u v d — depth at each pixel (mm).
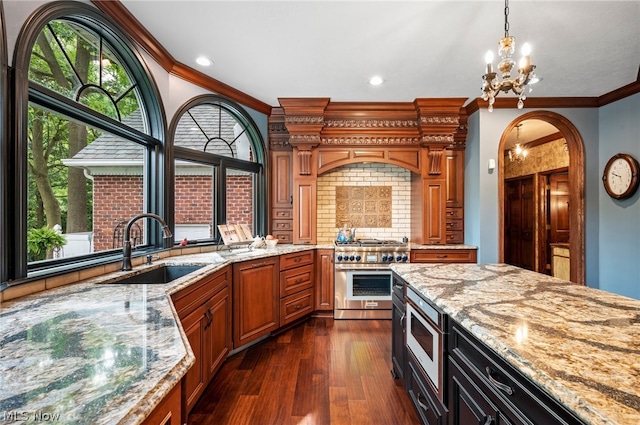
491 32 2135
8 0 1326
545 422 750
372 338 2928
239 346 2545
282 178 3775
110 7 1879
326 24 2057
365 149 3648
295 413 1814
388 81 2963
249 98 3363
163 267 2205
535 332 971
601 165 3391
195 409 1852
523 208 5652
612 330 985
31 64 1601
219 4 1871
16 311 1125
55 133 1825
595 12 1904
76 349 800
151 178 2537
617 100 3219
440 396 1367
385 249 3422
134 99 2402
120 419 522
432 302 1432
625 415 569
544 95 3312
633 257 3098
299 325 3283
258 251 3029
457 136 3738
